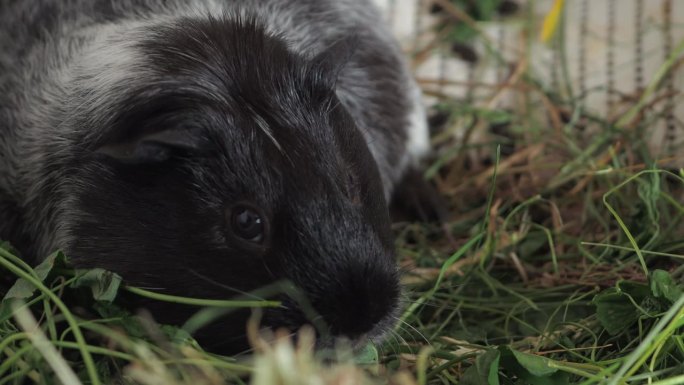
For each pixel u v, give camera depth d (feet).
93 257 1.53
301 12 1.81
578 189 1.87
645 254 1.70
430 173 2.02
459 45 2.21
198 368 1.46
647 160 1.85
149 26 1.61
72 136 1.56
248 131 1.48
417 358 1.55
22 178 1.64
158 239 1.49
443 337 1.63
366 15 1.89
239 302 1.45
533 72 2.13
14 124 1.66
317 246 1.46
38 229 1.63
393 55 1.90
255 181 1.47
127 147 1.47
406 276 1.74
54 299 1.48
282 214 1.46
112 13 1.71
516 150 2.03
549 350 1.60
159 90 1.50
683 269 1.63
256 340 1.41
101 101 1.55
